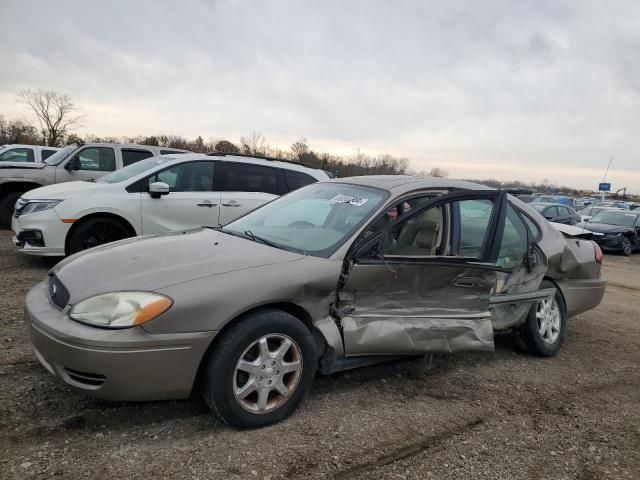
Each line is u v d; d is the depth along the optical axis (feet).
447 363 14.79
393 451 9.95
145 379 9.21
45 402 10.56
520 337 15.78
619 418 12.26
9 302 17.06
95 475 8.43
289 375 10.73
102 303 9.39
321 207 13.42
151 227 23.24
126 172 25.08
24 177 33.35
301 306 10.81
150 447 9.36
